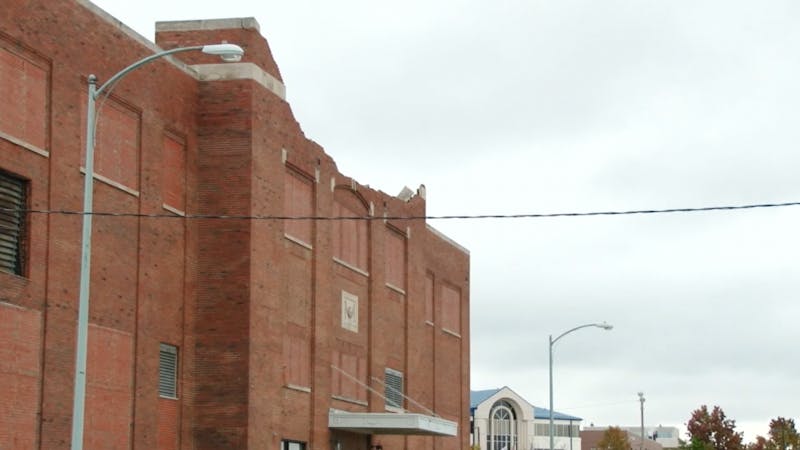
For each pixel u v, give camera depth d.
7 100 32.41
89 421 35.00
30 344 32.72
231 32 42.28
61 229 34.12
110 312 36.22
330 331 48.81
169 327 39.31
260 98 42.16
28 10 33.12
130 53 37.75
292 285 45.75
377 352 54.69
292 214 45.91
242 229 40.88
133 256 37.56
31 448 32.53
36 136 33.50
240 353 40.31
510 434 146.25
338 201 51.50
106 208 36.22
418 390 59.41
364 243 54.38
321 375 47.72
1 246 32.31
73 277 34.53
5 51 32.38
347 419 48.53
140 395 37.44
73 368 34.28
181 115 40.53
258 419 40.88
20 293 32.44
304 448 46.31
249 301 40.53
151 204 38.50
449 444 66.88
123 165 37.31
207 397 40.25
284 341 44.72
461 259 71.25
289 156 44.84
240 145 41.25
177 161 40.38
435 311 66.44
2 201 32.41
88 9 35.75
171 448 39.19
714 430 138.75
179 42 42.50
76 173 34.94
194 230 40.94
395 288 57.59
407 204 59.59
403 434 53.66
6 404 31.70
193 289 40.66
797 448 149.62
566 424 179.88
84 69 35.47
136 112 38.06
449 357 68.50
